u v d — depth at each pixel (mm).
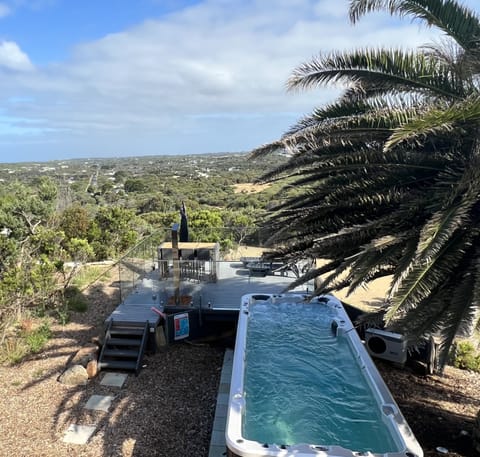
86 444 5465
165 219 19656
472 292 3727
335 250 5109
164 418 6113
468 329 3545
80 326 9219
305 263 10414
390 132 4773
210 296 9734
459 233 4113
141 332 8148
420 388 6754
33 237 12461
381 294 11406
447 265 3875
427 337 4258
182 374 7500
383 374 7230
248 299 8852
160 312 8633
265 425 5012
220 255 13742
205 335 8945
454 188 4121
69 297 10664
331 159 5234
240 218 17875
